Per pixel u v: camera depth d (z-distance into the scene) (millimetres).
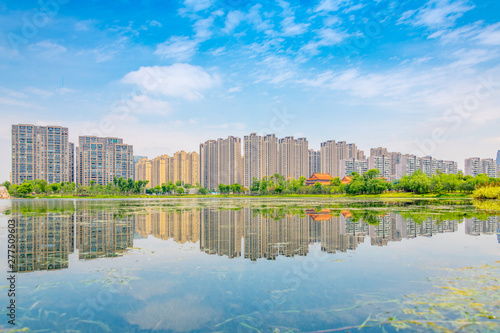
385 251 16250
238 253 16078
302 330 7641
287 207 50156
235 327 7910
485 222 27125
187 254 15930
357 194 115875
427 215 33062
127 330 7789
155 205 59406
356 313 8633
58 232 23266
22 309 9133
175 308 9109
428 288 10430
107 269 13164
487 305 8992
